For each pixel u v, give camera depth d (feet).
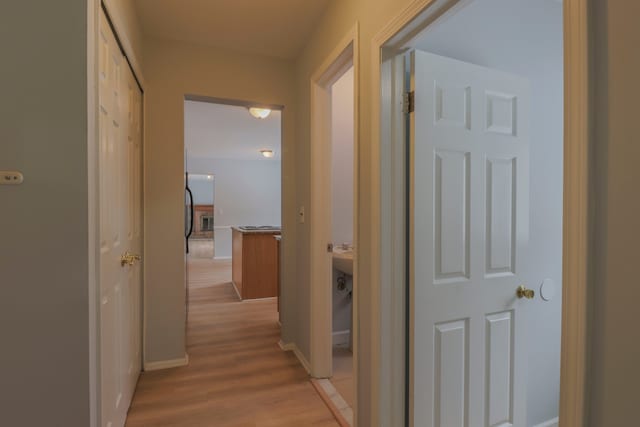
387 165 4.42
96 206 3.53
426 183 4.36
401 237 4.50
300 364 7.86
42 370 3.13
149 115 7.41
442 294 4.50
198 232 36.55
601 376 2.07
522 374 5.16
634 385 1.92
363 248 4.85
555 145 5.76
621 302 1.98
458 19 5.16
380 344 4.41
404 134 4.48
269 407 6.17
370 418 4.64
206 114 13.24
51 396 3.16
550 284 5.70
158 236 7.53
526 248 5.15
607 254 2.04
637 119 1.90
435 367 4.47
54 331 3.15
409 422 4.44
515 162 5.03
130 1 5.65
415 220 4.30
